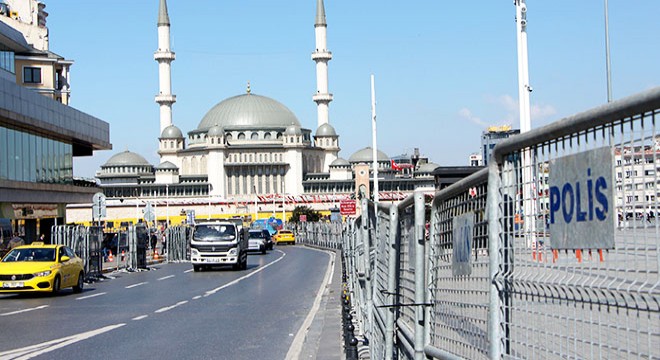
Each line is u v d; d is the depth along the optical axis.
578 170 3.86
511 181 4.81
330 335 15.90
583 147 3.84
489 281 5.06
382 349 10.05
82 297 26.59
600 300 3.62
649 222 3.21
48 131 62.38
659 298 3.13
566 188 3.99
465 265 5.88
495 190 5.01
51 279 26.47
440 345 6.77
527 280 4.50
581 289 3.82
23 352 14.03
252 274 39.75
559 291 4.08
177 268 48.12
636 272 3.32
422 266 7.16
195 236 43.19
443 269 6.70
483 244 5.38
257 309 21.89
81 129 69.56
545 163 4.28
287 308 22.14
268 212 188.62
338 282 31.11
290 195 198.25
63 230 33.94
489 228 5.05
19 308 22.88
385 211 9.83
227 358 13.34
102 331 17.05
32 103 58.19
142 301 24.62
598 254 3.66
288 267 46.53
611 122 3.50
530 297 4.48
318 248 88.31
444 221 6.69
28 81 69.44
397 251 8.98
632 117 3.35
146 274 41.56
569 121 3.79
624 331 3.44
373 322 11.89
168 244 58.94
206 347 14.64
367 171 56.84
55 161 65.75
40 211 62.53
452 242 6.32
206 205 186.62
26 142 59.22
